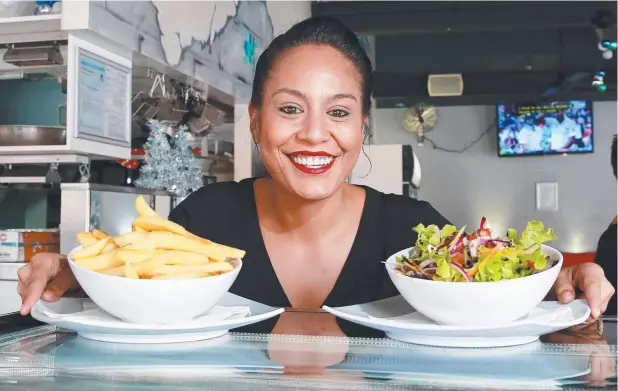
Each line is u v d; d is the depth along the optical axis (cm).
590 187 723
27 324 72
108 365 56
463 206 748
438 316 66
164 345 63
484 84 630
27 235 257
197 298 65
